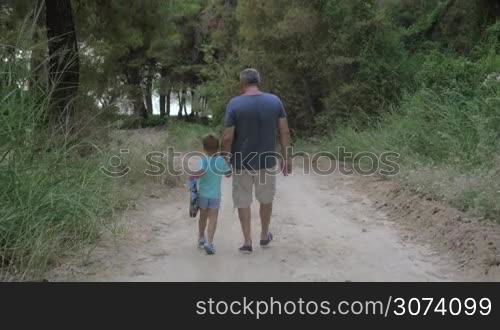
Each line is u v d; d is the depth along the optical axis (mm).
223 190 11773
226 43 30047
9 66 6484
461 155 9758
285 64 22078
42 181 6359
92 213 6750
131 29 15312
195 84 49719
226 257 6453
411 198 8773
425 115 12445
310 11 20641
